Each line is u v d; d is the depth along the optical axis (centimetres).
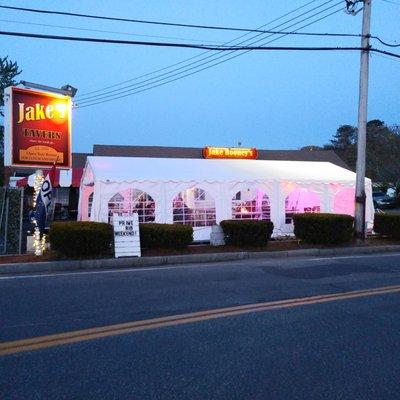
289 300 921
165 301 902
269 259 1534
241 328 732
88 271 1269
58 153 1827
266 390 509
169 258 1434
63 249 1366
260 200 2023
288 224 2014
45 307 846
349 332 721
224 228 1662
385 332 724
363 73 1822
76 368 561
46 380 525
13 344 641
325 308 865
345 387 520
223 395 495
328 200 2097
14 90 1719
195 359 595
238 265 1380
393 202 4612
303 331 722
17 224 1482
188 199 1892
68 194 3403
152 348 634
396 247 1803
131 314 802
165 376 541
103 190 1762
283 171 2103
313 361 596
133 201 1825
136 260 1389
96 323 746
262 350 633
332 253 1673
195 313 812
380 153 5797
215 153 3250
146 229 1499
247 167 2106
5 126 1714
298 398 492
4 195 1479
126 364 575
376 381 538
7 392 495
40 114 1780
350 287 1061
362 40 1812
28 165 1750
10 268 1254
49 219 1705
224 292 991
